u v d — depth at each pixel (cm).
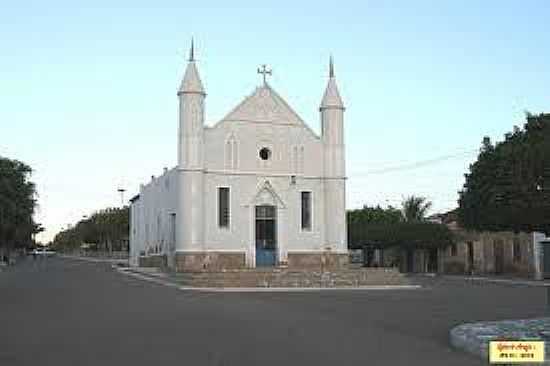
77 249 19175
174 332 1684
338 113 4809
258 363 1260
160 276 4425
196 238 4409
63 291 3200
